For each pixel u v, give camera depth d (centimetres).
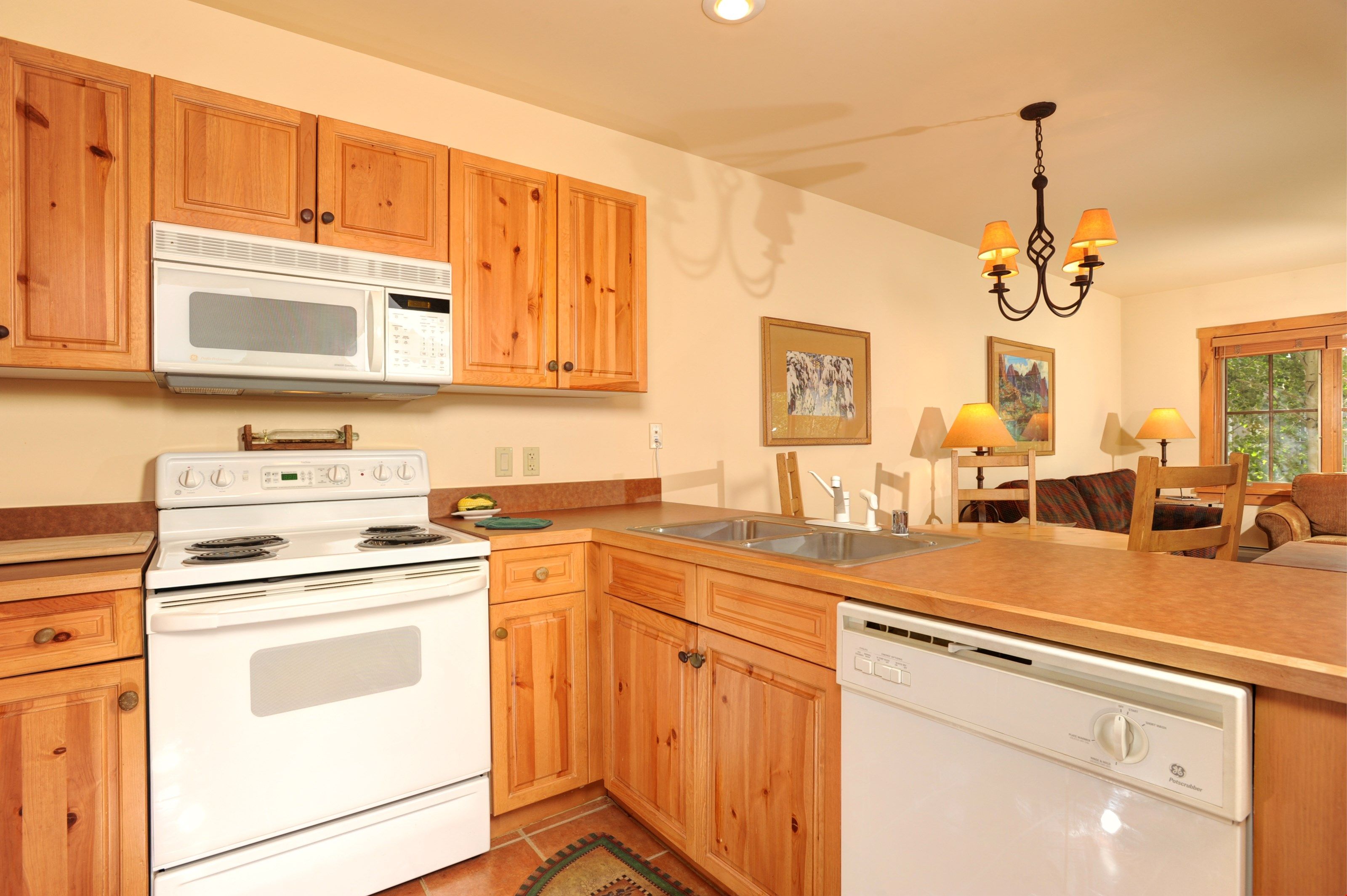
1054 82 240
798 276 346
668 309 295
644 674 185
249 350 172
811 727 134
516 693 190
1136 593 111
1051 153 300
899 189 346
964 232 419
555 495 261
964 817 106
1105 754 88
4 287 146
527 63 227
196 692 143
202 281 166
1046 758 96
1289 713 78
